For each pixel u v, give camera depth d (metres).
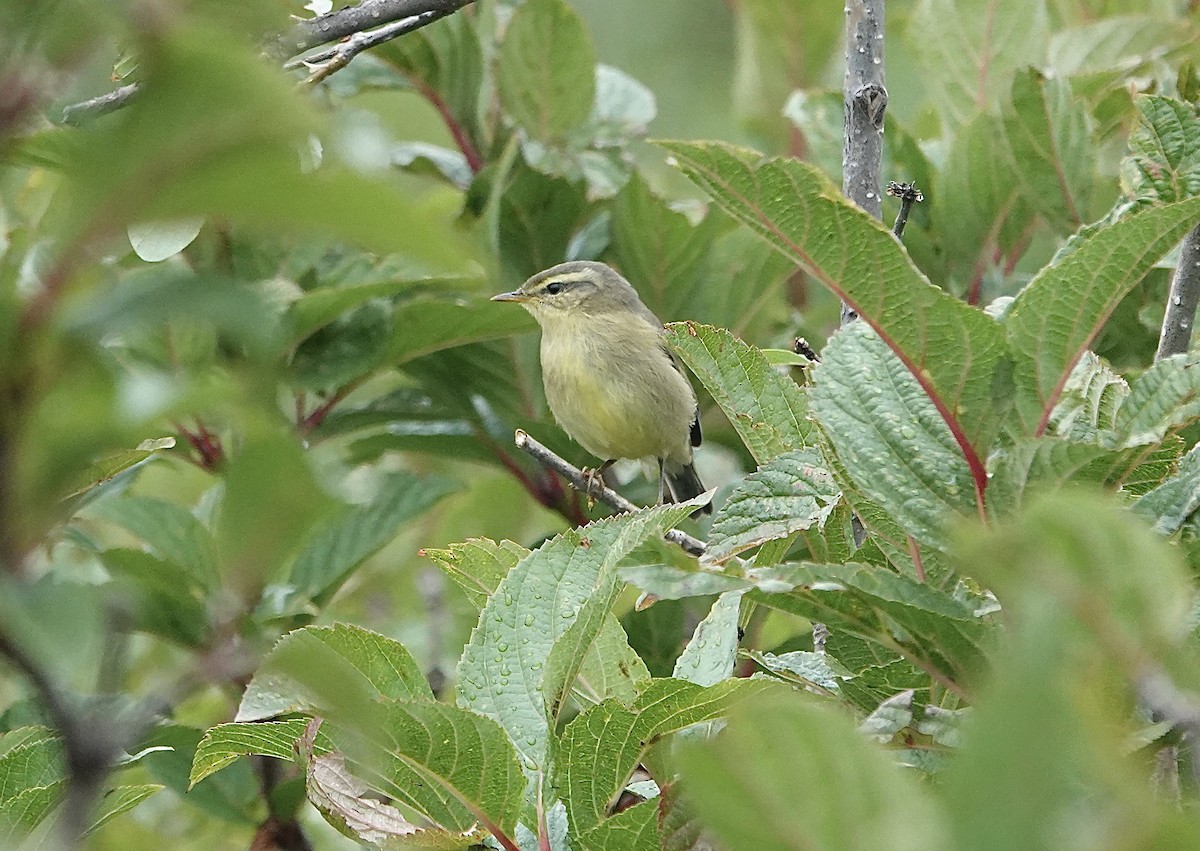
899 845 3.13
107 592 3.30
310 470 3.13
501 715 6.00
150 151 2.74
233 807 10.26
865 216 4.90
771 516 5.88
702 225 12.02
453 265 2.80
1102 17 12.91
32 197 9.23
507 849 5.40
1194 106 6.56
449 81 12.60
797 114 12.09
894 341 5.09
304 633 5.65
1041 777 2.85
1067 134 9.99
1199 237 6.93
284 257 10.65
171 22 2.65
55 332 2.89
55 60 2.79
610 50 18.52
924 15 11.99
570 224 12.84
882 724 4.89
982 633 4.73
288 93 2.69
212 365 9.41
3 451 2.89
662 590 4.68
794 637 9.47
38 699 3.31
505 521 13.65
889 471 5.07
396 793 5.48
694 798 3.41
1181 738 4.57
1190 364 5.36
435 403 12.16
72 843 2.98
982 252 11.40
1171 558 3.54
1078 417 5.66
